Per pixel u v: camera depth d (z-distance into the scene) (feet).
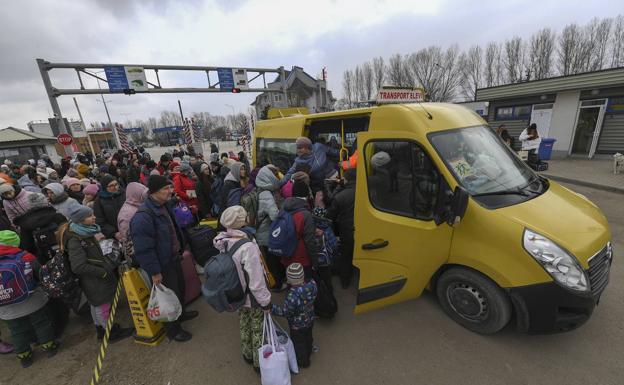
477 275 9.19
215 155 28.25
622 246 15.07
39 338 10.36
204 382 9.04
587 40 115.65
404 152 9.77
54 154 96.48
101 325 11.16
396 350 9.52
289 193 13.69
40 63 42.63
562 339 9.35
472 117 11.44
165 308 9.89
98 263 10.25
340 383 8.52
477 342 9.50
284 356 7.83
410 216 9.86
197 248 13.50
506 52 128.36
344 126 17.12
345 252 12.65
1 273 9.12
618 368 8.25
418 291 10.22
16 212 15.93
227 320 11.94
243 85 56.08
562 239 8.09
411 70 131.95
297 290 8.48
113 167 28.68
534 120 46.03
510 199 9.20
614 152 39.19
